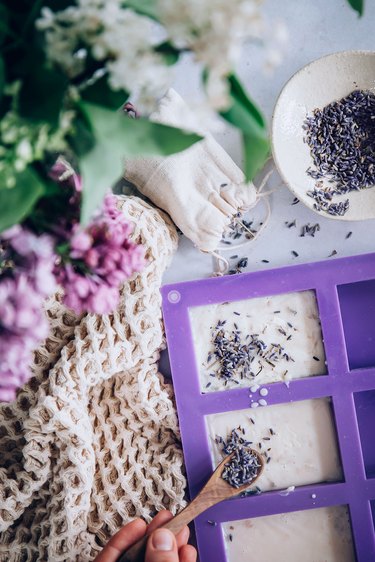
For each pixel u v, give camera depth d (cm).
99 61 26
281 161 50
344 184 52
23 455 48
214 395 52
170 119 49
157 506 50
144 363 50
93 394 51
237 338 52
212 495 48
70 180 30
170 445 52
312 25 53
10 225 25
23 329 26
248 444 52
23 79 26
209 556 52
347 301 54
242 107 27
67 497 47
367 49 53
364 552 52
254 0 22
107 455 50
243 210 51
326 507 53
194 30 22
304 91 51
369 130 52
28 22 26
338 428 52
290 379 52
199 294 51
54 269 29
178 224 51
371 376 52
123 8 24
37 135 25
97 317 47
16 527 50
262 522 53
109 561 45
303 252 54
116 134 26
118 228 30
